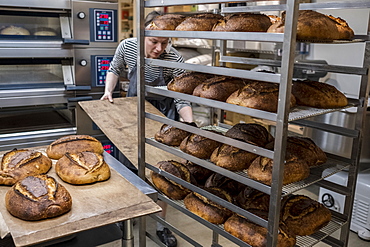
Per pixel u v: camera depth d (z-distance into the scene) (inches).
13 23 91.4
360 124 62.7
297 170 54.5
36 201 45.9
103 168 57.0
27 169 55.9
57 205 45.9
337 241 67.6
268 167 53.7
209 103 55.2
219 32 51.4
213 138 55.1
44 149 69.2
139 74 65.0
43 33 95.7
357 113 63.1
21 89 94.1
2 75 92.7
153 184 70.0
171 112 100.3
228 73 51.0
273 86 56.0
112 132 79.7
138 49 64.2
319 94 59.4
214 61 151.9
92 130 106.3
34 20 93.9
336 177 105.2
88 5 98.2
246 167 58.7
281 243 52.9
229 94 59.3
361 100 62.3
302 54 141.5
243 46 140.7
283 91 44.3
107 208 48.5
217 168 55.9
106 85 102.3
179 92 64.2
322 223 60.5
